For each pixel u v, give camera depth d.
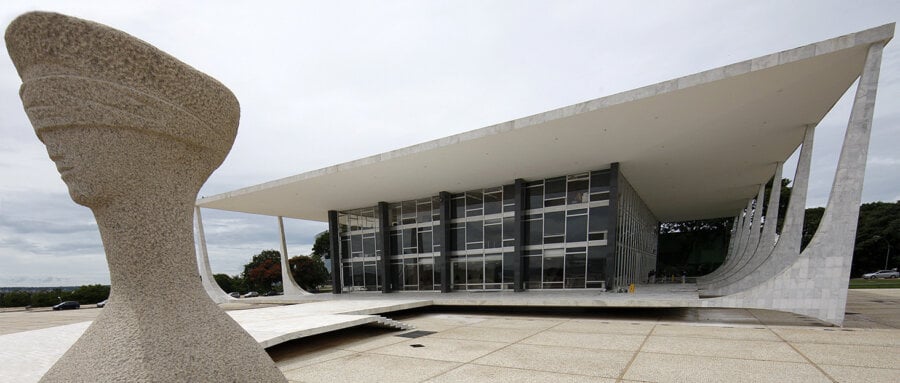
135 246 2.19
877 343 6.75
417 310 14.84
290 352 7.05
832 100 10.90
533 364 5.82
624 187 19.67
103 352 2.04
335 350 7.14
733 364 5.57
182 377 2.07
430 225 23.05
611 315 12.09
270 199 22.72
